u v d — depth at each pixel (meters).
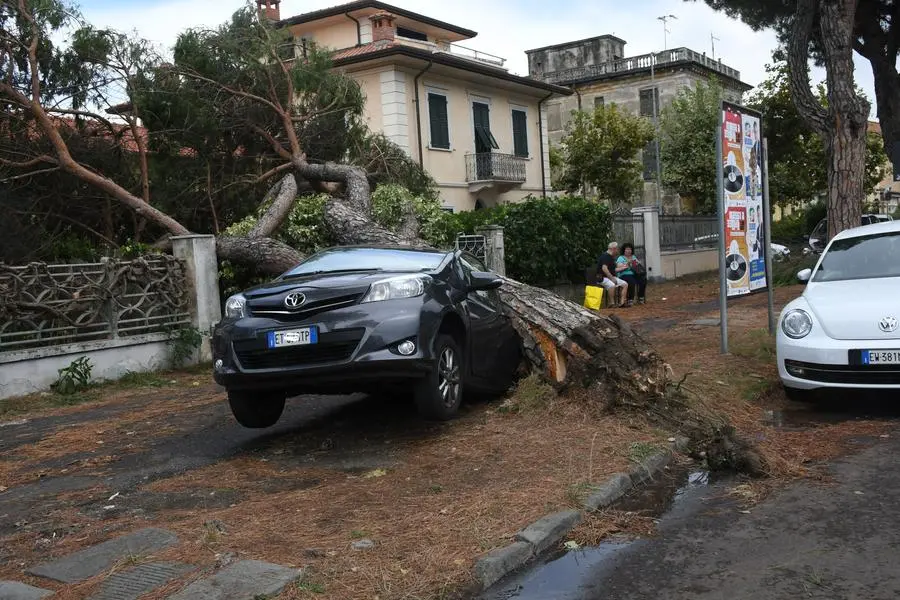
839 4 14.89
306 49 17.00
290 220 14.20
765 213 10.59
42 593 3.68
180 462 6.26
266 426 6.92
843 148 15.13
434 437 6.33
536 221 19.39
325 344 5.87
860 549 3.87
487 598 3.55
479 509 4.50
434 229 15.46
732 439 5.61
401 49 25.73
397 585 3.59
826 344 6.80
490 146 30.58
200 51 15.52
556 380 7.05
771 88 38.66
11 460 6.72
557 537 4.20
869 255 7.99
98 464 6.39
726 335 9.52
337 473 5.55
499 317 7.43
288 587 3.59
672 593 3.52
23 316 9.85
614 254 18.33
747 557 3.86
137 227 15.12
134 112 14.69
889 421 6.45
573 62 55.75
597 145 37.88
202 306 12.02
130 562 3.99
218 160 16.25
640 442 5.75
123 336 11.11
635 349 6.83
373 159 17.05
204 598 3.49
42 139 13.93
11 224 12.58
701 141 39.78
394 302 6.00
